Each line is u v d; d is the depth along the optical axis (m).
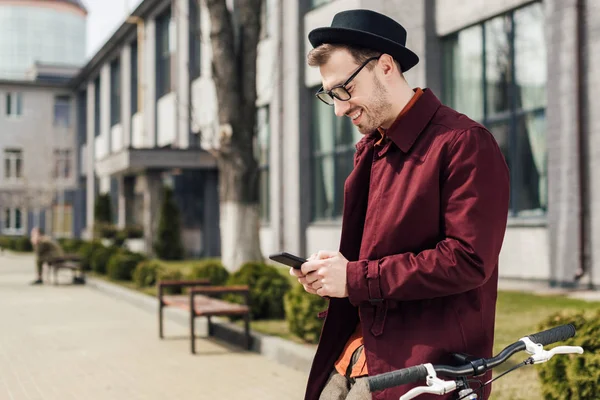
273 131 20.61
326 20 18.16
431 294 2.01
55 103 51.38
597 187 10.80
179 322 10.34
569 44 11.12
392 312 2.12
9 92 50.19
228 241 13.59
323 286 2.10
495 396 5.22
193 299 7.87
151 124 32.28
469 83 13.80
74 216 50.91
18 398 5.98
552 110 11.47
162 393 6.08
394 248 2.12
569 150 11.18
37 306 12.66
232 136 13.59
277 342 7.45
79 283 18.00
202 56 26.84
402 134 2.14
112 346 8.40
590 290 10.83
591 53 10.87
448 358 2.06
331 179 18.70
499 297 10.15
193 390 6.17
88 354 7.89
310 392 2.36
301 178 19.39
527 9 12.38
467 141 2.05
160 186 25.94
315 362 2.35
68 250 28.83
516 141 12.72
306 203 19.45
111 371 6.99
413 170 2.12
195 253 28.44
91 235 34.06
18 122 50.25
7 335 9.27
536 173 12.32
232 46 13.69
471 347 2.09
